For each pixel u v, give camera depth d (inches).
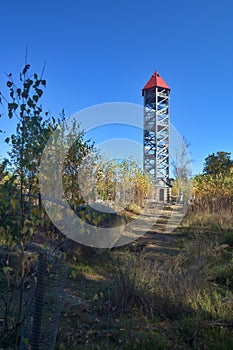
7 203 89.6
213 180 479.8
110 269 182.7
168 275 145.6
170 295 133.2
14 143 93.4
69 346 101.3
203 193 458.9
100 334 109.4
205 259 191.3
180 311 127.7
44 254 92.8
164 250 250.8
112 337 109.2
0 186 90.7
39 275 91.3
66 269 99.8
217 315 123.6
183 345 106.0
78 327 113.3
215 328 114.6
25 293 119.5
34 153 92.7
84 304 132.0
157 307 128.9
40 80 93.2
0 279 126.4
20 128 92.7
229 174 479.5
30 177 94.4
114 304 131.2
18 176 93.0
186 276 146.3
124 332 110.8
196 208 434.3
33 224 91.6
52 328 92.0
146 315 125.5
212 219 369.4
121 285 136.1
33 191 94.9
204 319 121.6
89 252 197.5
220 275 173.6
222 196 449.1
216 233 296.0
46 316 91.8
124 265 157.9
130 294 132.6
